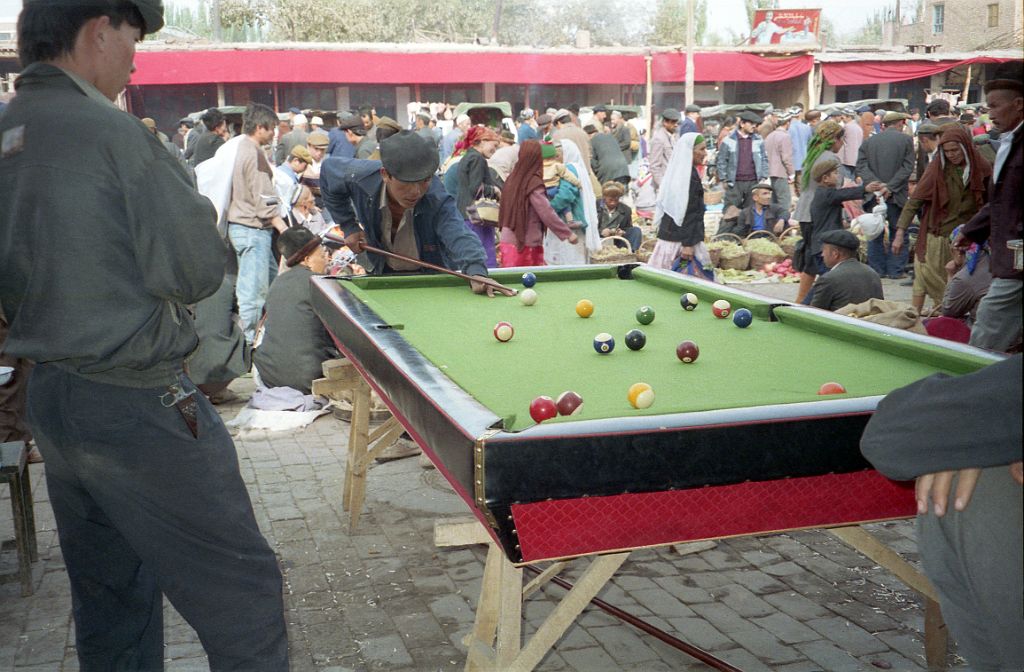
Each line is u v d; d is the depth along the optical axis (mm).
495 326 3586
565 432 2076
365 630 3373
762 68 15859
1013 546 1732
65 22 2188
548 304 4301
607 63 15391
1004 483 1740
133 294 2186
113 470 2236
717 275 10945
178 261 2201
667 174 9000
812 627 3361
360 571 3871
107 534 2488
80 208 2109
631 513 2145
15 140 2146
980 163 7531
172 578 2354
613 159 12461
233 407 6488
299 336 6148
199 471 2297
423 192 4520
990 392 1604
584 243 9141
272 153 13047
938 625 2996
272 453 5422
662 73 15688
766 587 3695
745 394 2648
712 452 2162
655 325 3803
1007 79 4273
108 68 2279
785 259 11398
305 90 13664
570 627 3383
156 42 12531
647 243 10938
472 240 4750
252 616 2402
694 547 4082
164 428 2248
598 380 2867
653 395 2434
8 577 3666
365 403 4168
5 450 3781
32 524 3953
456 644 3270
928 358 3037
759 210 12406
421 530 4301
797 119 15461
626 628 3369
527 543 2088
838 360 3135
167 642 3293
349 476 4402
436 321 3871
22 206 2127
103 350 2141
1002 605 1785
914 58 13852
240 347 6359
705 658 3010
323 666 3125
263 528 4328
